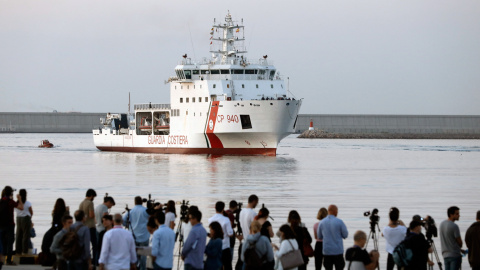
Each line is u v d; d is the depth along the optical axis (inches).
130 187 6889.8
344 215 4852.4
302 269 2564.0
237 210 2933.1
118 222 2289.6
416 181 7746.1
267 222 2450.8
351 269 2214.6
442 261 3324.3
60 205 2701.8
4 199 2864.2
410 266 2308.1
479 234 2487.7
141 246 2704.2
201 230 2361.0
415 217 2429.9
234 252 3511.3
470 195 6259.8
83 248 2305.6
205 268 2396.7
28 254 2945.4
